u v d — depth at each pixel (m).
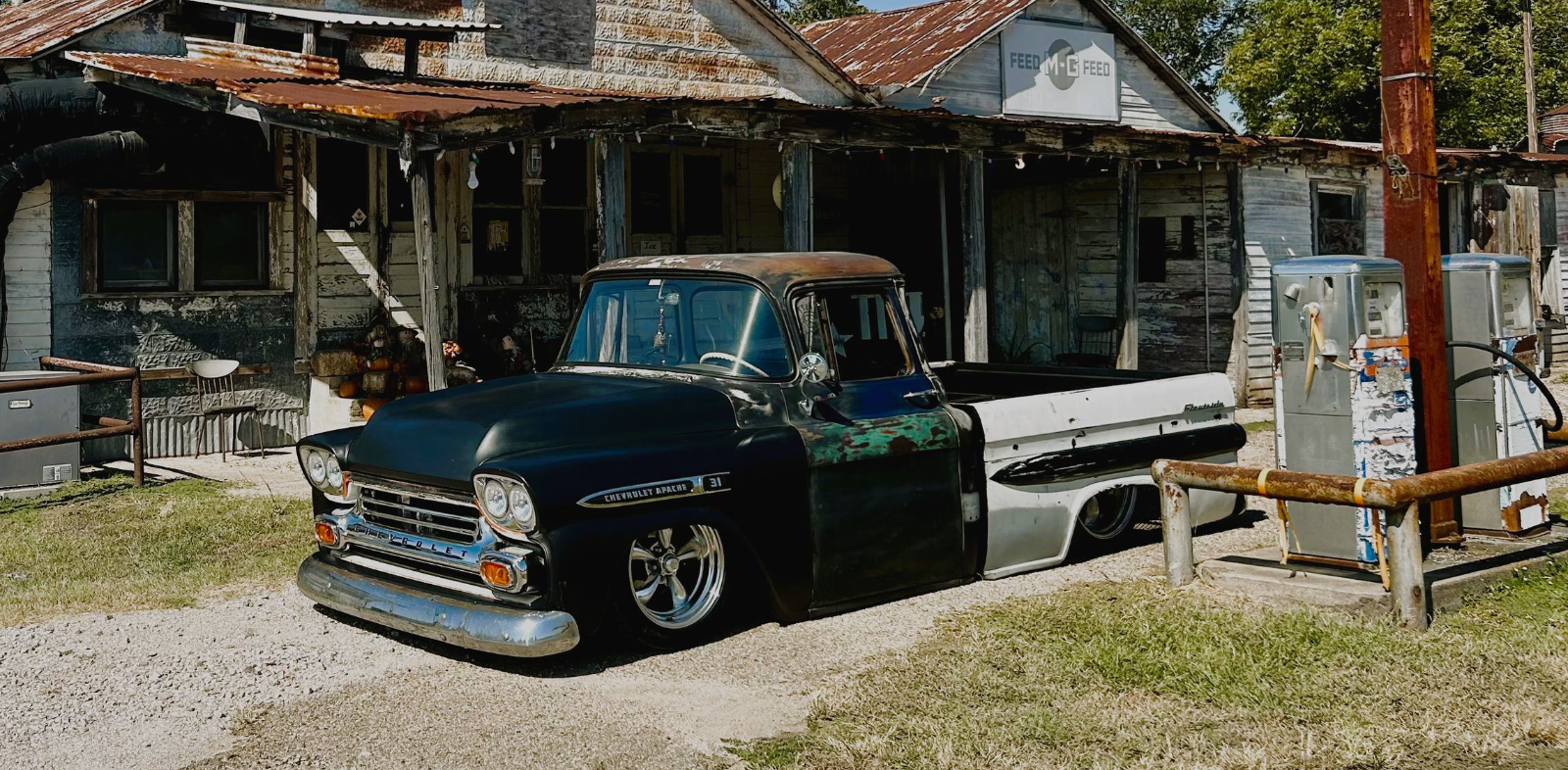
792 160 12.04
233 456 12.20
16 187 10.73
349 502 6.48
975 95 18.22
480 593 5.73
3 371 11.02
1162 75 20.20
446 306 14.02
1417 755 4.65
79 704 5.37
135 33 11.90
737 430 6.21
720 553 6.13
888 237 19.19
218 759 4.77
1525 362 7.67
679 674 5.68
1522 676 5.39
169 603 6.95
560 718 5.14
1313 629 5.87
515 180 14.73
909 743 4.74
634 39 15.63
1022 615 6.26
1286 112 31.08
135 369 10.36
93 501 9.77
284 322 12.86
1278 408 6.96
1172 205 17.33
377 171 13.42
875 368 6.78
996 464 7.06
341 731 5.04
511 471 5.43
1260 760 4.54
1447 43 31.02
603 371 6.97
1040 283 18.89
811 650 5.97
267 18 12.27
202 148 12.19
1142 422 7.76
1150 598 6.57
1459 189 19.69
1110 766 4.51
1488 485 6.32
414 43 13.24
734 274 6.61
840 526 6.41
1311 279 6.75
